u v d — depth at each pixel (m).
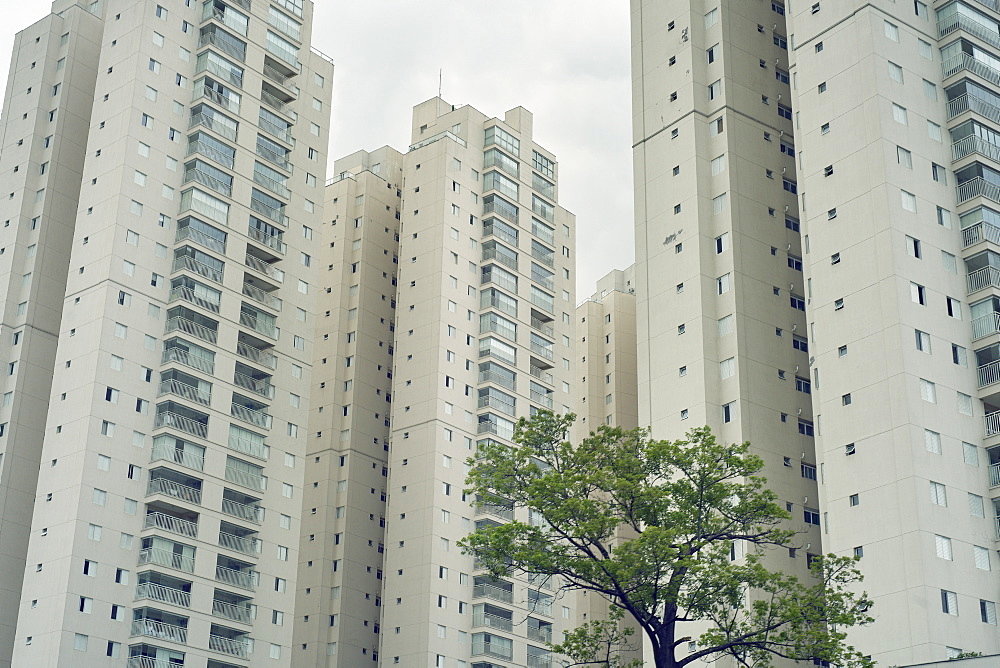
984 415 65.00
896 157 68.12
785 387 76.75
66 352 77.44
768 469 73.69
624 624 109.00
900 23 72.00
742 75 83.56
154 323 79.38
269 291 88.25
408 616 92.94
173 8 87.06
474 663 92.62
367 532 103.75
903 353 63.44
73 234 85.81
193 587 75.81
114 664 70.69
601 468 46.81
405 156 109.88
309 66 96.88
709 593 44.09
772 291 78.62
